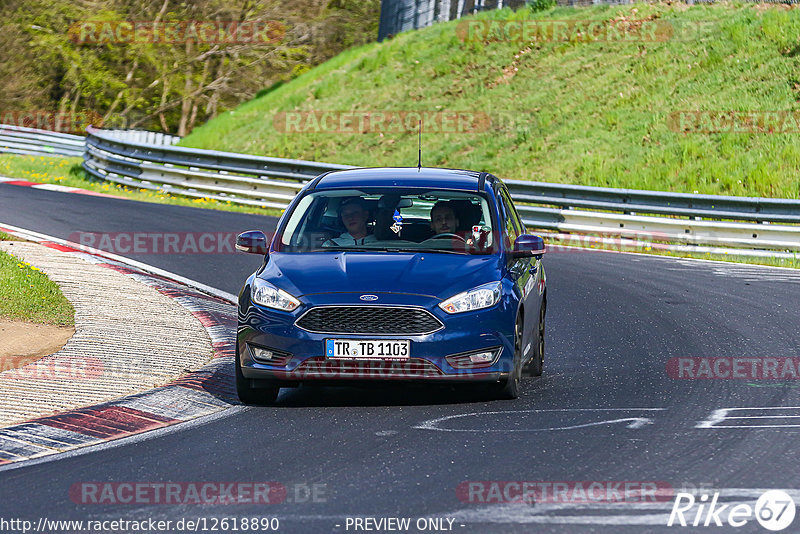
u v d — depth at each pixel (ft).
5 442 77.56
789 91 312.91
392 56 426.92
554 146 323.57
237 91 561.43
